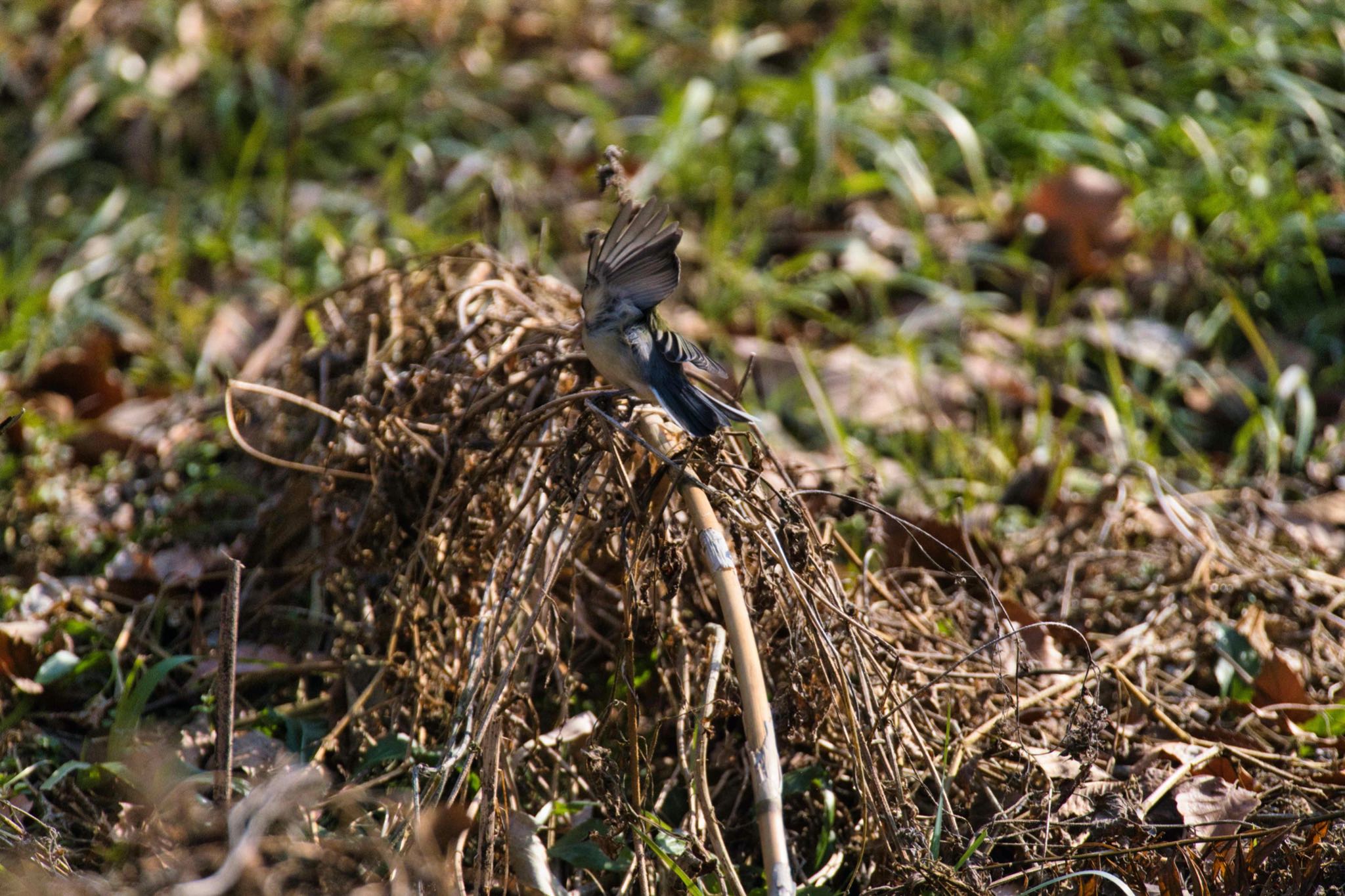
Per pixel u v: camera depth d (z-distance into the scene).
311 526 6.63
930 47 12.81
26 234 10.91
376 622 5.88
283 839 4.52
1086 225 10.34
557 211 10.84
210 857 4.52
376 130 11.81
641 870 4.79
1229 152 10.88
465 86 12.36
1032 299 10.12
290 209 10.80
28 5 12.69
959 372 9.41
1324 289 9.99
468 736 4.88
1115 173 10.95
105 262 10.32
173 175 11.41
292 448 6.96
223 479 7.15
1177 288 10.10
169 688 6.26
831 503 6.57
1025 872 4.75
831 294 10.27
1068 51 11.55
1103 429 9.18
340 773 5.63
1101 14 12.42
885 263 10.34
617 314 4.45
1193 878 4.77
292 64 12.23
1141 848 4.68
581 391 5.36
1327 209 10.16
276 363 7.56
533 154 11.64
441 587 5.46
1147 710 5.95
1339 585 6.88
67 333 9.60
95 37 12.23
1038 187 10.49
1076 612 6.87
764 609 5.05
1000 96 11.64
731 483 5.05
